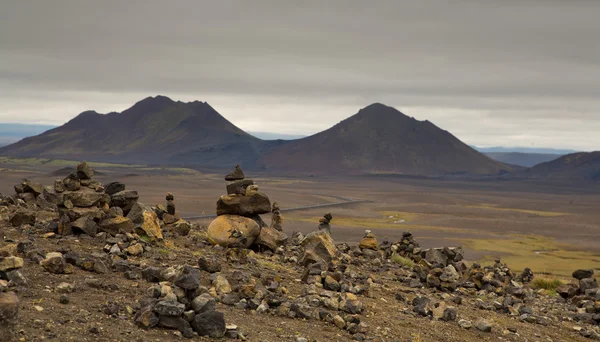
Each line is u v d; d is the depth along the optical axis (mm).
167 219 28469
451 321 17422
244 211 26266
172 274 15805
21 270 14773
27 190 30219
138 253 19281
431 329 15961
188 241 25547
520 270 85438
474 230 173750
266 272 20438
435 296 21828
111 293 14062
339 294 17672
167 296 12422
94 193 22469
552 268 91312
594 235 170375
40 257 16188
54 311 11859
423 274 25312
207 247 24484
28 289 13164
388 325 15586
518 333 17359
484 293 24219
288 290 17766
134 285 15039
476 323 16906
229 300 15078
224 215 26219
